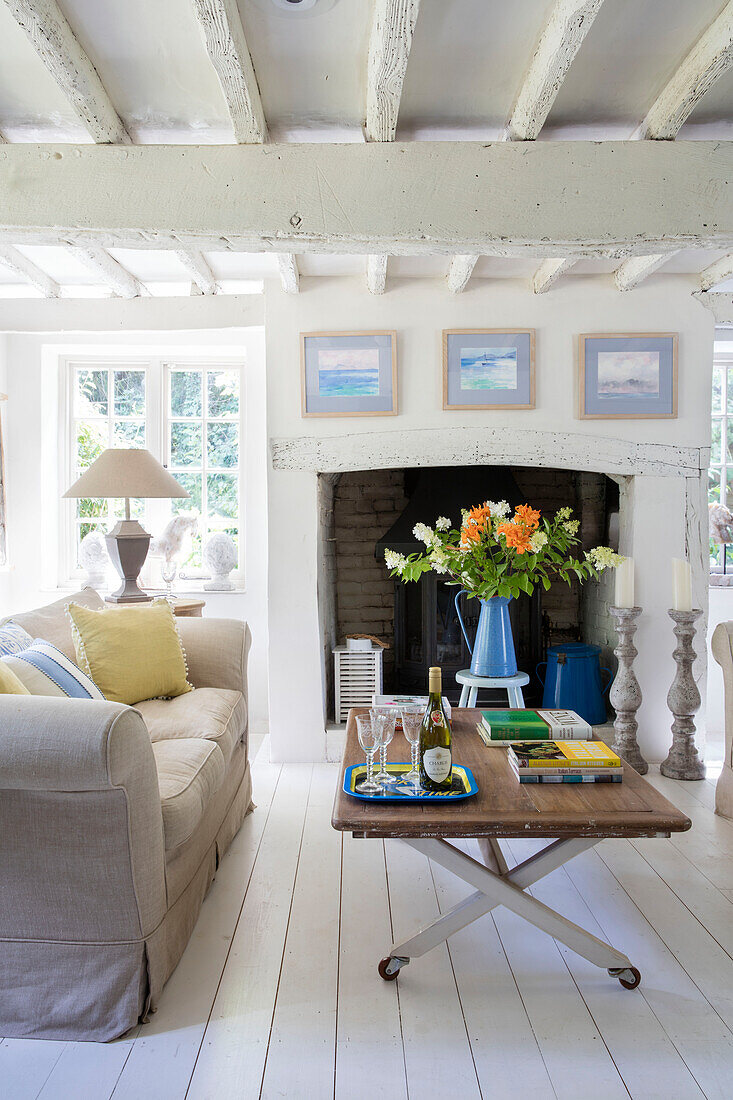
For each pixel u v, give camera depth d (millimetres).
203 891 2590
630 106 2568
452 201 2562
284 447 4055
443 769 2137
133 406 5121
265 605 4926
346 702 4270
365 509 4992
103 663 3107
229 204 2557
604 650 4508
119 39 2209
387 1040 1927
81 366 5086
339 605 5020
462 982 2176
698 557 4098
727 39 2084
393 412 4020
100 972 1960
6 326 4273
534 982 2178
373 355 4012
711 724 4902
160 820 2066
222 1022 1995
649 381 4023
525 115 2439
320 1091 1753
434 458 4039
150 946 1994
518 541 2930
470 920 2176
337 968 2230
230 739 2934
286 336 4035
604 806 2053
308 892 2689
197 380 5117
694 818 3381
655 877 2824
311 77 2383
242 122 2438
